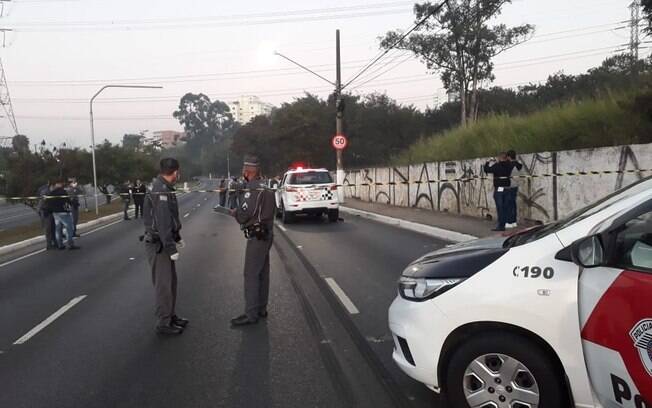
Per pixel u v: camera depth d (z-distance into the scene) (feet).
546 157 44.88
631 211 10.50
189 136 468.34
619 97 47.47
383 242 44.78
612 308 10.11
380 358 17.99
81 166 108.27
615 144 42.75
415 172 74.13
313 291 27.91
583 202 41.01
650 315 9.47
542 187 45.50
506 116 68.23
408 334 13.05
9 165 83.51
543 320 11.42
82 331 22.17
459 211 60.80
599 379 10.57
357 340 19.90
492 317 11.95
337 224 61.36
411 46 123.75
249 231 22.31
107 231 65.31
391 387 15.70
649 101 41.29
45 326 23.17
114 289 30.14
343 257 37.96
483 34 118.62
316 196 62.64
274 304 25.48
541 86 151.43
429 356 12.69
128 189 87.10
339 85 93.20
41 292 30.30
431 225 50.62
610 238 10.46
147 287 30.25
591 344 10.61
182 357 18.71
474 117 120.78
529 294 11.57
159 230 20.92
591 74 140.15
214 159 412.16
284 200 63.87
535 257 11.87
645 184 12.44
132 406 15.02
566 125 50.01
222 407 14.80
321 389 15.74
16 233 66.64
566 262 11.46
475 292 12.16
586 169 40.63
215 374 17.11
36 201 82.28
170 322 21.50
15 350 20.10
